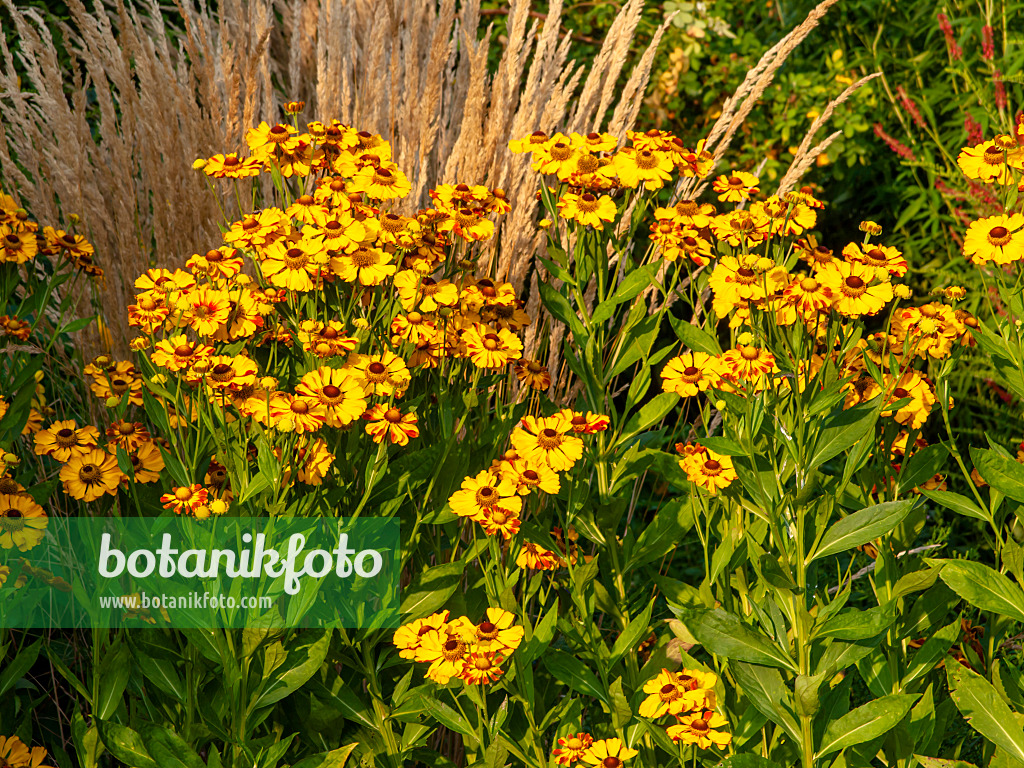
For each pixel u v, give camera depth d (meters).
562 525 1.92
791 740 1.80
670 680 1.79
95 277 1.97
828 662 1.79
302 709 1.89
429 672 1.75
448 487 1.88
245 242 1.83
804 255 1.82
